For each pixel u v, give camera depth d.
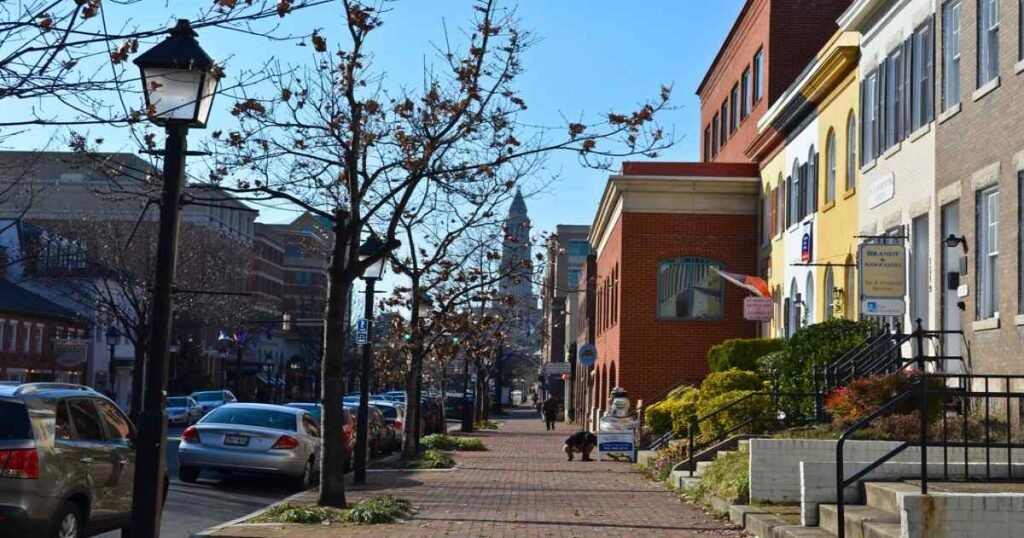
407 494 19.56
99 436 11.95
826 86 27.73
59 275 52.66
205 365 81.81
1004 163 17.05
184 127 10.05
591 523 14.87
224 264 60.81
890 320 22.47
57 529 10.66
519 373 131.62
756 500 14.45
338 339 16.23
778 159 34.56
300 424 22.00
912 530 9.40
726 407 20.06
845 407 15.88
